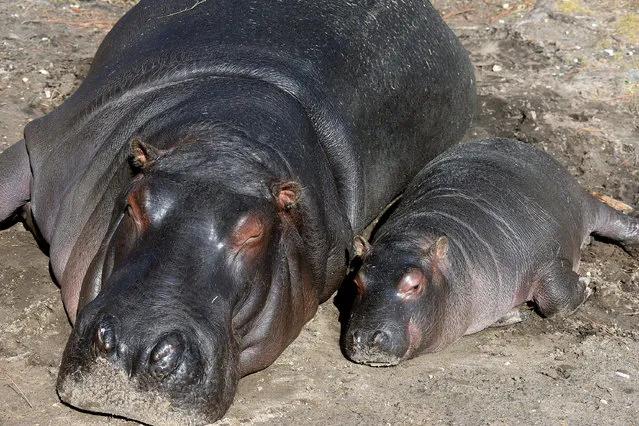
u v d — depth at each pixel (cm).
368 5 1442
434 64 1532
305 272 1110
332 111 1241
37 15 2098
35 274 1291
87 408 889
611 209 1538
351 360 1183
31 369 1089
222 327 923
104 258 1021
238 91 1147
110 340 877
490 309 1315
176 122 1078
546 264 1377
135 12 1454
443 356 1238
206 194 955
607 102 1895
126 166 1070
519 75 1983
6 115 1683
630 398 1116
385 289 1205
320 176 1162
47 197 1246
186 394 886
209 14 1340
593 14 2236
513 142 1562
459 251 1297
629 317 1324
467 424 1048
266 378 1116
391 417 1055
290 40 1293
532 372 1173
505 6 2284
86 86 1319
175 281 914
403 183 1514
